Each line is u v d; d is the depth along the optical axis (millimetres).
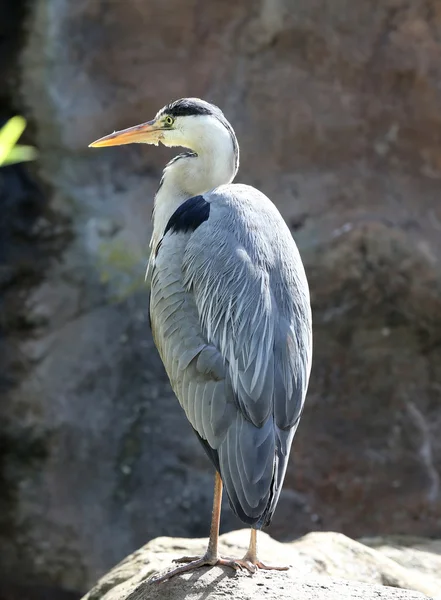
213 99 14180
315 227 14039
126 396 13766
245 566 6414
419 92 14195
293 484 13641
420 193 14281
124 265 13859
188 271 6629
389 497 13789
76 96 14039
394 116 14250
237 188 7121
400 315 14039
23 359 13898
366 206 14180
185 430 13695
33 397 13820
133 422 13734
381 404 13961
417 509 13766
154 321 6895
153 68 14078
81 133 14016
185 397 6410
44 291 13969
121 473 13719
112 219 13961
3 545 13922
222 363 6203
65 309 13938
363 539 11398
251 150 14180
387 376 14000
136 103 14070
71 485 13766
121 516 13680
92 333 13844
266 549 8039
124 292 13844
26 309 13969
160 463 13680
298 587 6105
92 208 14016
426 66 14148
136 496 13680
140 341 13758
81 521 13680
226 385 6133
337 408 13867
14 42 14172
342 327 13938
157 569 7301
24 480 13820
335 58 14180
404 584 7898
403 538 11500
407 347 14078
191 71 14141
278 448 5930
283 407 6062
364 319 13977
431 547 10828
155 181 14219
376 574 7977
